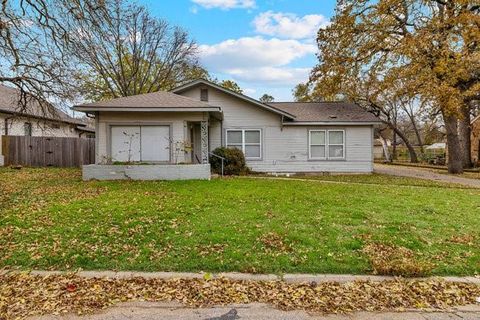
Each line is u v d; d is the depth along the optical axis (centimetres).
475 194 1043
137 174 1323
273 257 482
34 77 1113
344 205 827
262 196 949
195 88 1764
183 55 3123
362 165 1797
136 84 3020
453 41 1639
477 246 528
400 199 923
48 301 375
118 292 396
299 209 775
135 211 745
